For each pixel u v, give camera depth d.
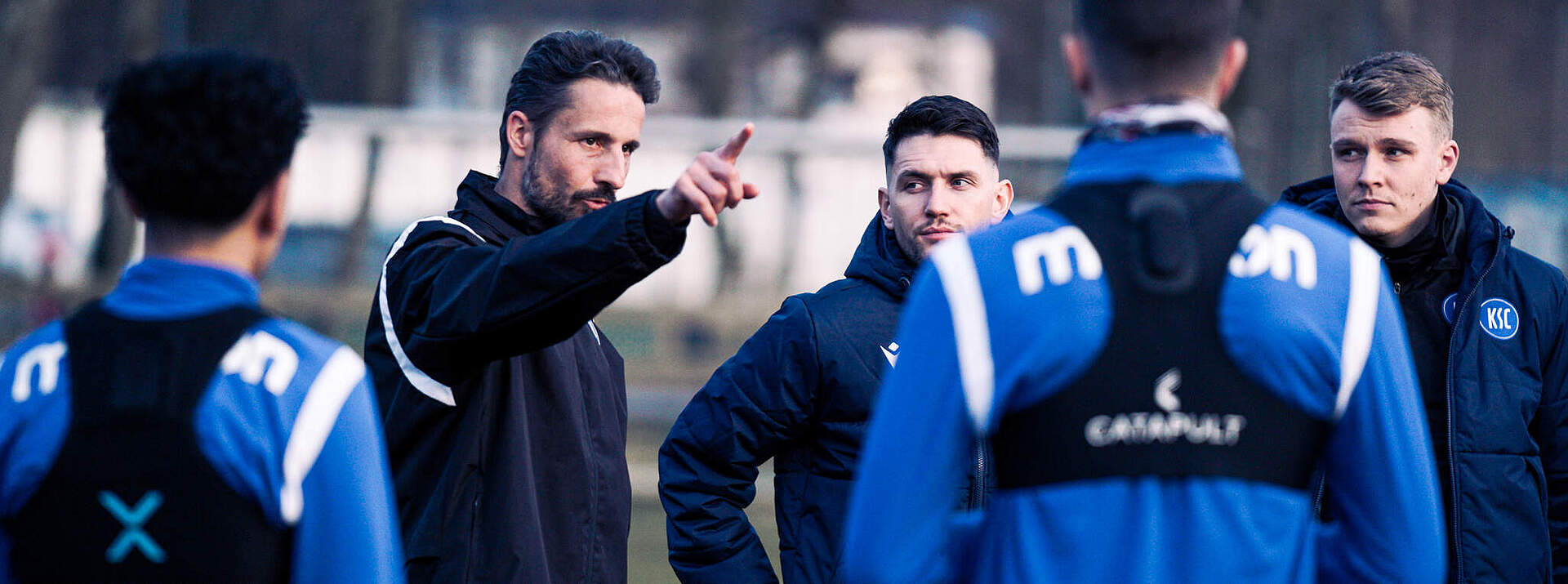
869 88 86.00
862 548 6.18
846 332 10.30
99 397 6.11
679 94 84.06
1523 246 48.88
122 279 6.49
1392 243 10.91
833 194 44.38
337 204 42.31
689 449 10.73
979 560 6.28
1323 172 51.34
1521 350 10.72
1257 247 6.15
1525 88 75.38
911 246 10.50
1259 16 49.53
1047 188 46.94
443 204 42.84
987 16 88.50
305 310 41.94
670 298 44.12
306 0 60.88
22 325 42.53
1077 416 6.01
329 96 61.91
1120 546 5.95
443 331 8.79
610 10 92.00
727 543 10.50
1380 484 6.34
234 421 6.12
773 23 75.25
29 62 45.16
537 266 8.34
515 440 9.62
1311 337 6.11
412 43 80.81
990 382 6.07
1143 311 6.00
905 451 6.14
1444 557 6.47
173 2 56.69
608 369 10.92
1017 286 6.08
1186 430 5.98
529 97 10.32
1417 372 10.76
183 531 6.00
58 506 6.05
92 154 44.09
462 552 9.37
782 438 10.44
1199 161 6.26
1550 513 10.91
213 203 6.30
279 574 6.25
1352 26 52.47
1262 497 6.05
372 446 6.45
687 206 8.09
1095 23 6.34
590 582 10.06
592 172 10.26
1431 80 10.73
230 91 6.31
